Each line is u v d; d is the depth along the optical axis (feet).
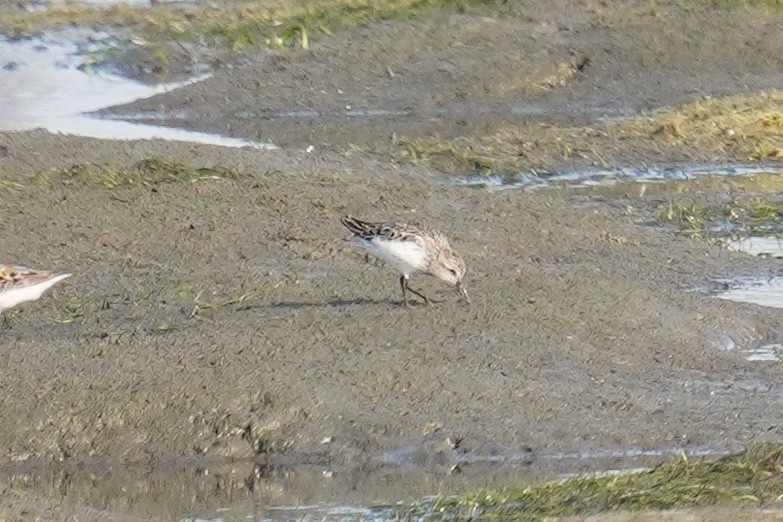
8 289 45.44
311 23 92.68
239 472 40.45
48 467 40.32
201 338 45.16
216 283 50.31
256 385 42.34
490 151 73.20
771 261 57.21
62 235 54.70
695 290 53.67
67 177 61.21
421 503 38.29
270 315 47.24
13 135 67.72
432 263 47.85
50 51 91.66
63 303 48.67
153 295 49.37
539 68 85.71
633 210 64.44
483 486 39.52
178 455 40.70
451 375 43.80
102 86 85.97
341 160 68.95
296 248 53.88
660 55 87.30
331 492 39.60
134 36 93.61
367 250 50.75
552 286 50.55
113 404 41.50
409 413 42.04
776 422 42.57
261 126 79.10
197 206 57.93
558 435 41.57
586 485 38.55
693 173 71.26
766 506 37.22
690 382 45.14
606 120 80.43
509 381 43.83
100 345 44.52
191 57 89.92
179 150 67.36
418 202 60.80
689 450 41.14
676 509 37.04
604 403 43.16
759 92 83.76
